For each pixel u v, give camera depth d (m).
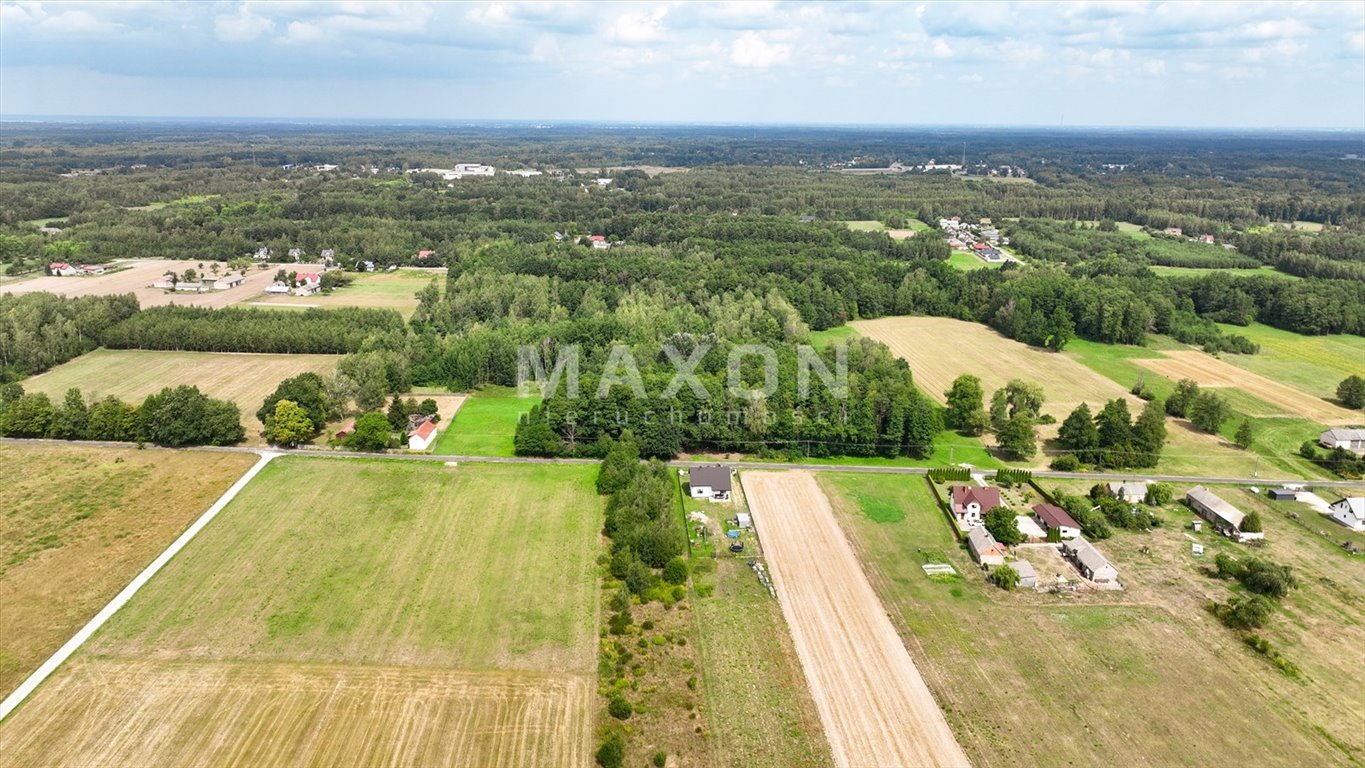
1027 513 97.12
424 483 102.00
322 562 82.75
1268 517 97.38
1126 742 61.03
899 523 94.81
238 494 97.62
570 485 102.50
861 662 69.75
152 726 60.09
